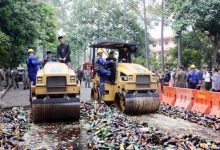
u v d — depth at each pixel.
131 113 12.30
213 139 8.68
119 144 7.56
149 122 10.93
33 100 10.36
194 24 22.88
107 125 9.52
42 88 10.41
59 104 10.41
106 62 13.30
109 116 11.06
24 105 15.82
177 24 22.48
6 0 22.62
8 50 25.53
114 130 8.80
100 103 13.59
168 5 25.08
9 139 8.41
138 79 12.28
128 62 14.42
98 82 14.65
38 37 27.94
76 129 9.80
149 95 12.29
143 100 12.13
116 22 46.69
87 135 9.03
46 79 10.43
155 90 12.59
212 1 21.03
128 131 8.71
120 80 12.71
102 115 11.23
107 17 46.75
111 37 45.56
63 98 10.52
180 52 27.86
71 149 7.60
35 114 10.38
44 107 10.34
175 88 15.05
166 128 10.01
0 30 22.92
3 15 22.84
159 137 8.09
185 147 7.38
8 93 23.12
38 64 11.91
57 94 10.64
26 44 27.06
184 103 14.12
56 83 10.49
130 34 45.75
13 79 28.59
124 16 45.31
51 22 40.28
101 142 7.76
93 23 48.06
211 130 9.78
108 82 13.46
